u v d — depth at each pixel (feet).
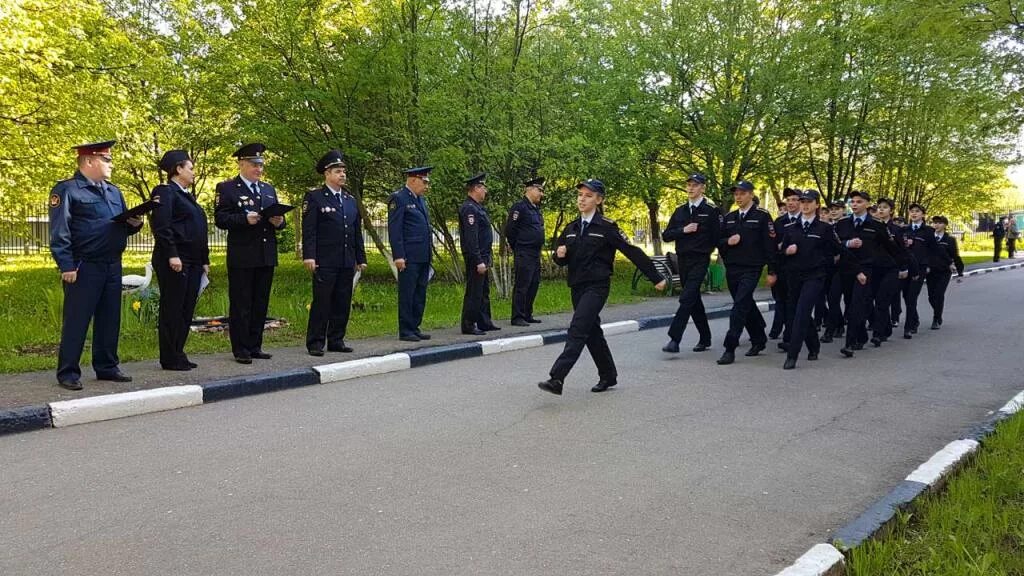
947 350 29.96
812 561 10.21
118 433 16.93
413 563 10.63
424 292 29.89
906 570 10.43
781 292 32.22
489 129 44.47
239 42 46.73
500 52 46.19
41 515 12.23
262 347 27.27
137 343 27.07
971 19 37.47
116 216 20.18
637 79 58.80
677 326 28.86
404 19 45.78
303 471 14.47
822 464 15.25
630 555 10.98
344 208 26.17
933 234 35.99
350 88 47.26
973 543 11.16
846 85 56.75
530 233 34.40
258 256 23.80
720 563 10.77
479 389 21.94
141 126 47.67
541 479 14.15
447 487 13.67
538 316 38.14
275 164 53.62
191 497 13.08
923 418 18.97
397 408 19.52
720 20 56.90
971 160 77.10
